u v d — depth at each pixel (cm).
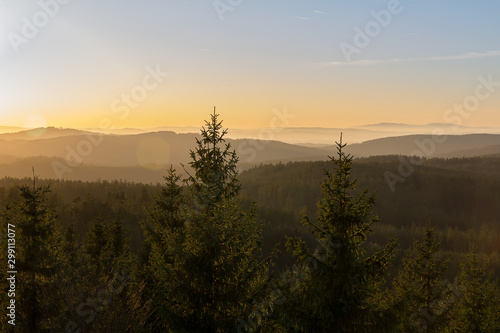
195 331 1266
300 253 1320
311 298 1279
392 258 1280
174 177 2192
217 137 1684
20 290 1650
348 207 1304
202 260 1326
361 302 1272
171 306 1321
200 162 1639
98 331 1203
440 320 1984
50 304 1340
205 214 1458
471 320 2111
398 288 2003
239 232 1401
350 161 1320
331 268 1287
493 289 2234
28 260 1798
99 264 1616
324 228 1291
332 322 1268
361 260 1315
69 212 11000
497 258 11338
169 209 2111
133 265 1911
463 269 2330
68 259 1533
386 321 1246
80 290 1294
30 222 1959
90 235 2938
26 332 1536
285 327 1302
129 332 1277
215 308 1318
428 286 2031
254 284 1377
